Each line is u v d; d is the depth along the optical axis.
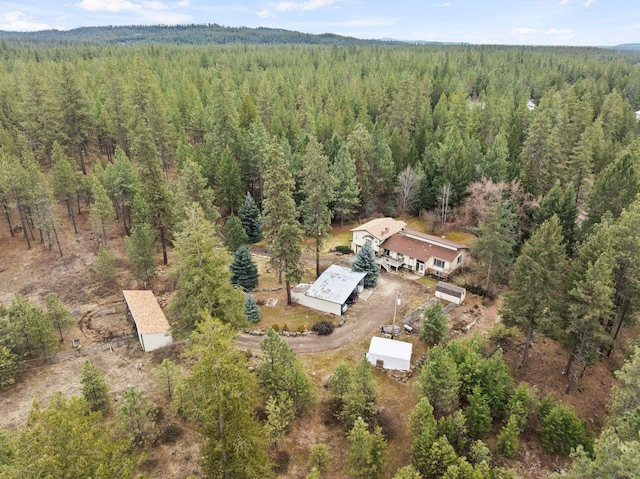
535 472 28.88
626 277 35.50
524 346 40.78
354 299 48.25
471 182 64.69
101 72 107.19
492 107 93.75
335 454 29.94
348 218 70.12
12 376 35.22
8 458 19.55
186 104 90.62
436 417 31.62
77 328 43.03
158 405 32.50
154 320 41.00
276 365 31.73
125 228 63.31
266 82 97.69
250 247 62.28
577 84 121.19
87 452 17.36
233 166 64.31
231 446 21.86
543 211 52.94
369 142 70.00
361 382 30.94
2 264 54.25
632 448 19.16
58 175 58.78
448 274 51.78
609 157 76.62
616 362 39.56
